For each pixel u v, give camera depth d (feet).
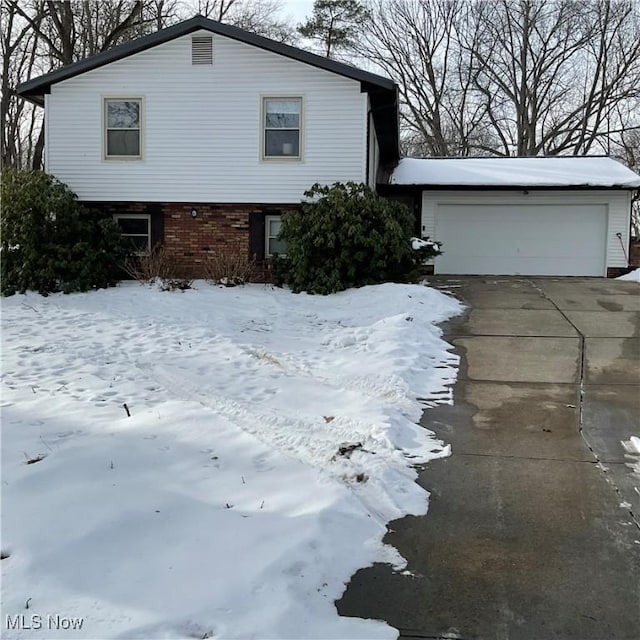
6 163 96.99
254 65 52.49
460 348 33.71
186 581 13.05
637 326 37.63
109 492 16.35
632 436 22.25
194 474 17.80
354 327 38.06
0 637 11.40
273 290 49.42
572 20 112.88
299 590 13.15
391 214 49.44
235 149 53.11
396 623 12.58
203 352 31.86
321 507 16.05
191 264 54.19
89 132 53.88
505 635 12.28
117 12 92.79
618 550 15.15
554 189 62.28
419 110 124.06
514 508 17.21
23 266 47.16
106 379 27.12
